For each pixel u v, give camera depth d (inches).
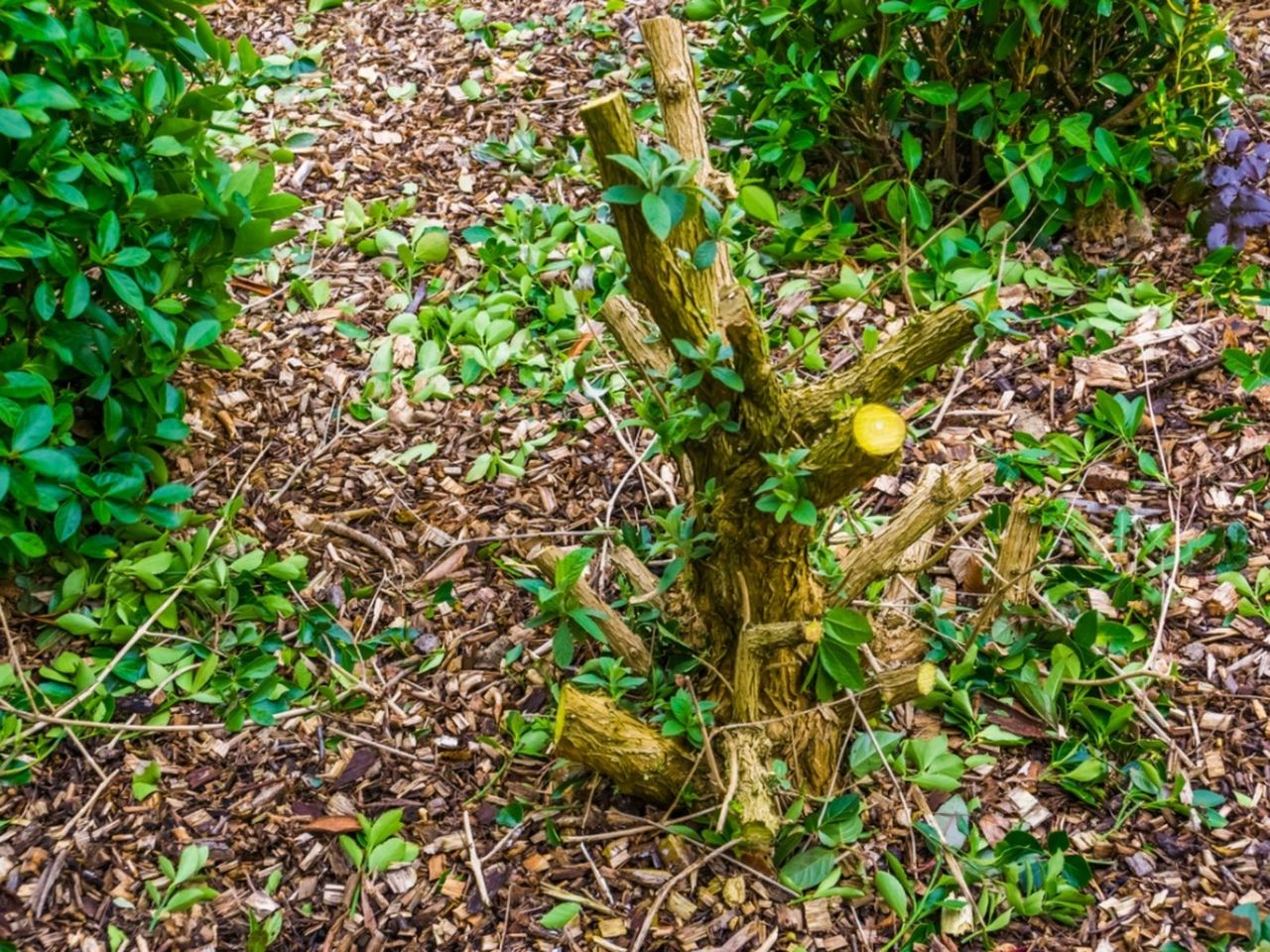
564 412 134.1
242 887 94.7
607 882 94.5
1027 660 105.6
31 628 111.0
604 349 117.0
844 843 93.6
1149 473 122.3
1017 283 145.3
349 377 137.7
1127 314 139.8
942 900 90.7
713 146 162.9
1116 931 90.8
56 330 104.9
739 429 88.8
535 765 102.9
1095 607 111.4
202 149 112.0
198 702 107.2
